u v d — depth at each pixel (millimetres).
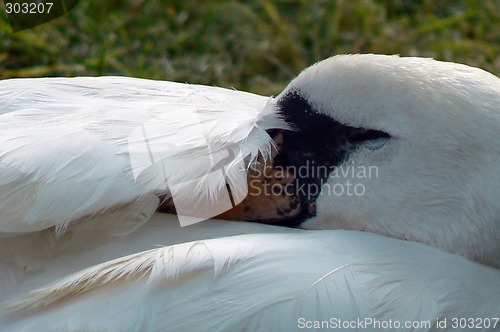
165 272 4578
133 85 5602
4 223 4625
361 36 9031
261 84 8633
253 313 4559
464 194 5168
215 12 9039
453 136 5137
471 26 9219
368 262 4762
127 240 4844
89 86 5520
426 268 4891
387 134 5191
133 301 4578
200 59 8719
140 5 9039
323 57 8906
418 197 5188
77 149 4711
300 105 5293
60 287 4629
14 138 4754
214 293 4578
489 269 5133
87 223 4770
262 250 4680
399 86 5164
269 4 9109
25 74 8375
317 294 4602
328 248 4777
